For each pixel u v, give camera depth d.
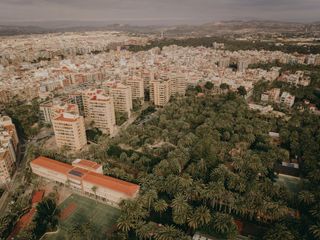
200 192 187.50
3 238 170.88
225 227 160.38
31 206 198.62
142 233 159.62
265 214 173.88
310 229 156.25
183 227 175.12
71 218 186.38
